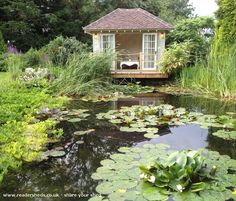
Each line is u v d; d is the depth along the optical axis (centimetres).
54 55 1167
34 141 381
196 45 1086
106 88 838
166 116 508
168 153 339
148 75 1017
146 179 264
